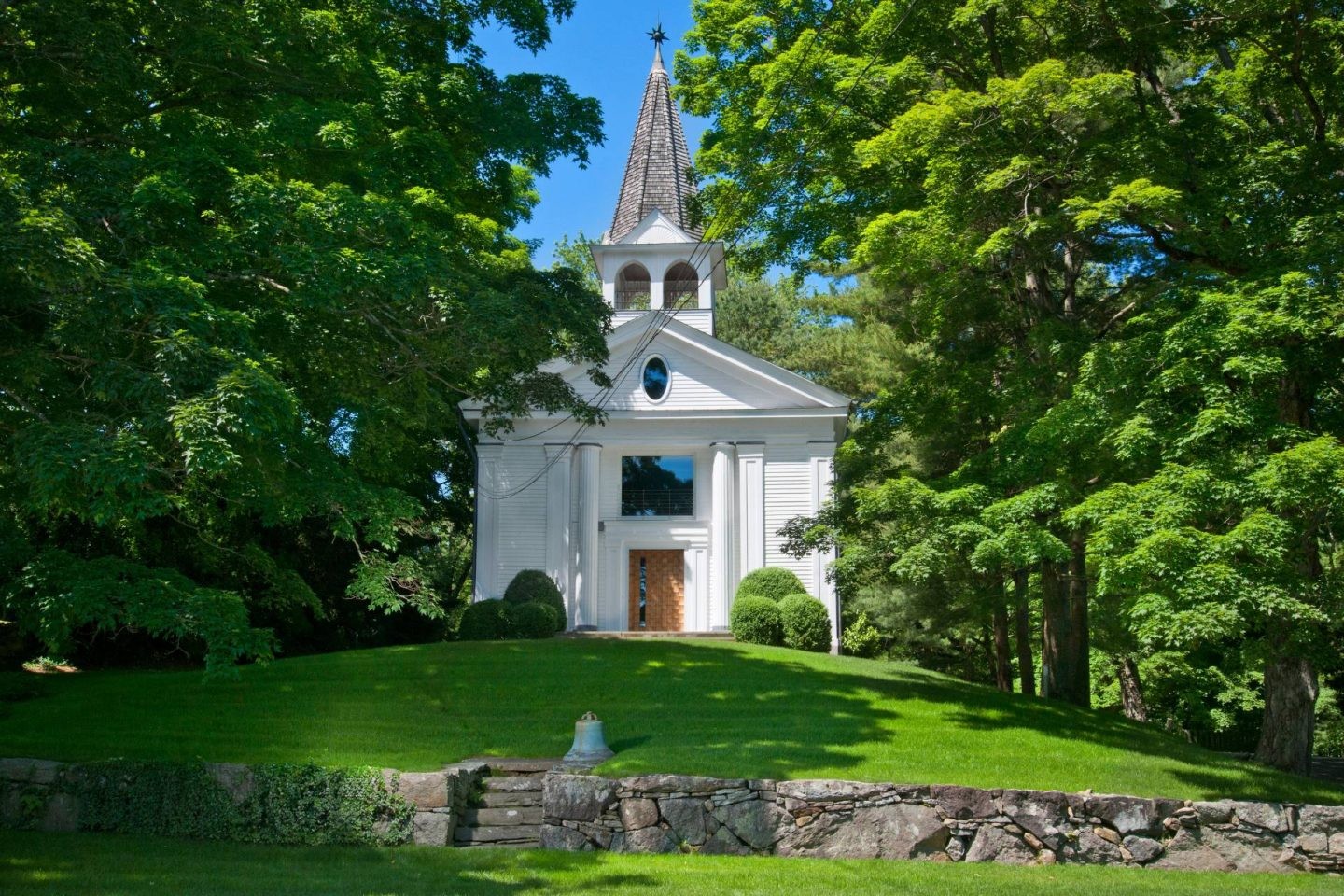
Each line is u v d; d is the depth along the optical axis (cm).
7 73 1539
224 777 1431
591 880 1181
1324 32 1647
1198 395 1530
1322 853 1355
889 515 1866
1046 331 1847
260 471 1322
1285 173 1670
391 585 1662
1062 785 1506
